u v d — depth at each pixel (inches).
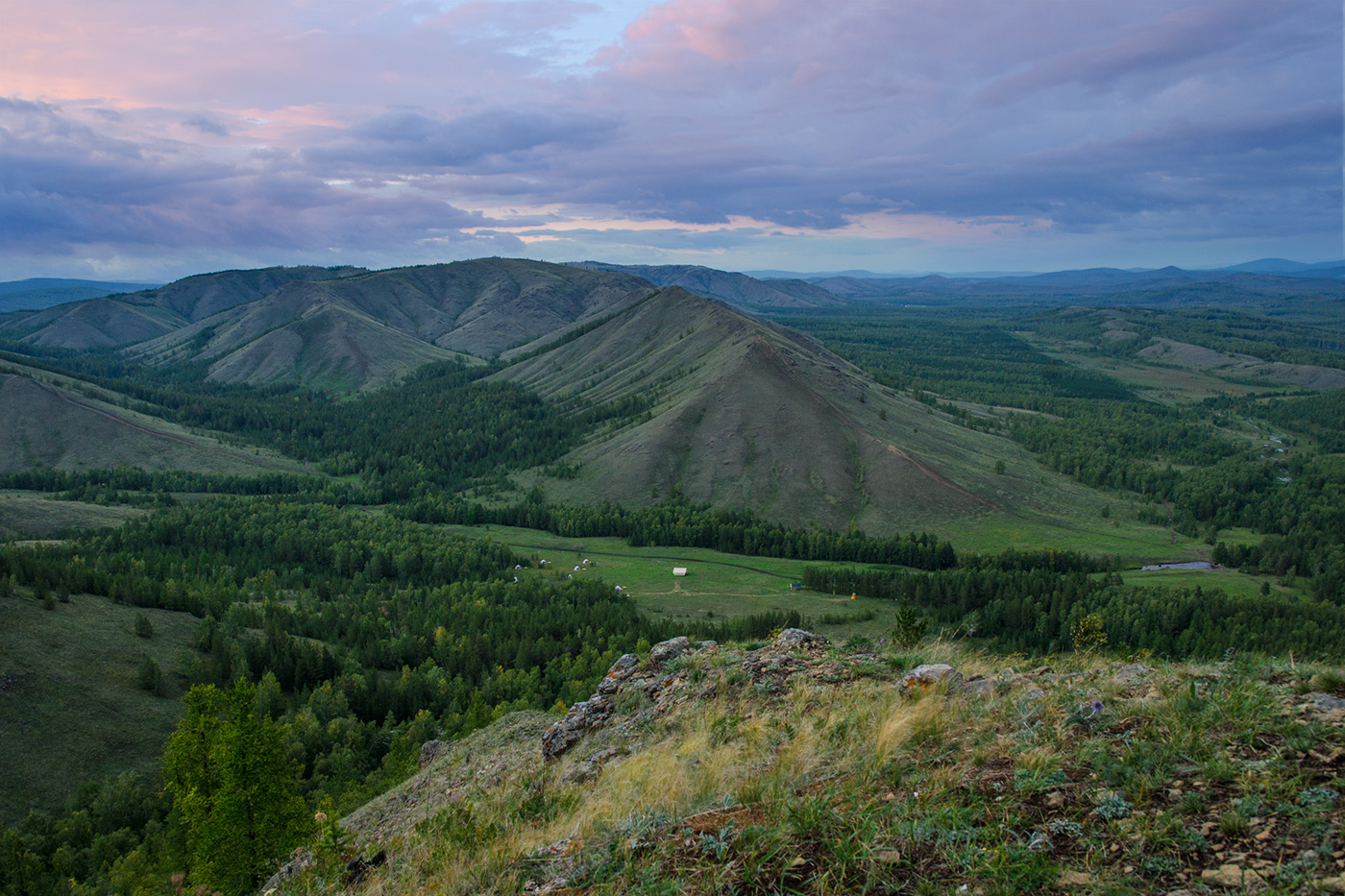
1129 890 268.5
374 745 3211.1
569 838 438.9
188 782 1437.0
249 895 1317.7
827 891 305.3
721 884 322.3
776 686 686.5
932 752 434.0
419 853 584.7
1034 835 314.0
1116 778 349.1
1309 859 264.7
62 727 3102.9
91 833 2522.1
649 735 681.0
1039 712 451.2
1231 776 329.4
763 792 414.6
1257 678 442.3
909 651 743.7
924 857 318.3
